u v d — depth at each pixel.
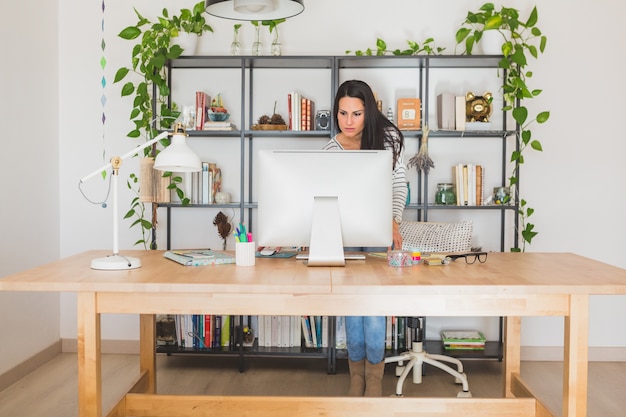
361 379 2.66
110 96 4.06
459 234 3.50
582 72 3.96
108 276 2.04
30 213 3.67
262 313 1.95
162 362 3.89
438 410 2.28
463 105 3.78
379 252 2.69
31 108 3.68
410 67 4.00
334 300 1.93
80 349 2.02
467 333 3.86
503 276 2.06
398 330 3.77
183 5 4.04
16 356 3.49
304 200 2.30
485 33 3.76
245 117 4.07
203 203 3.86
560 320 4.00
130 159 4.08
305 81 4.04
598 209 3.99
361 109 2.72
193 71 4.06
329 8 4.02
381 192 2.31
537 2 3.96
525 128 3.99
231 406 2.32
